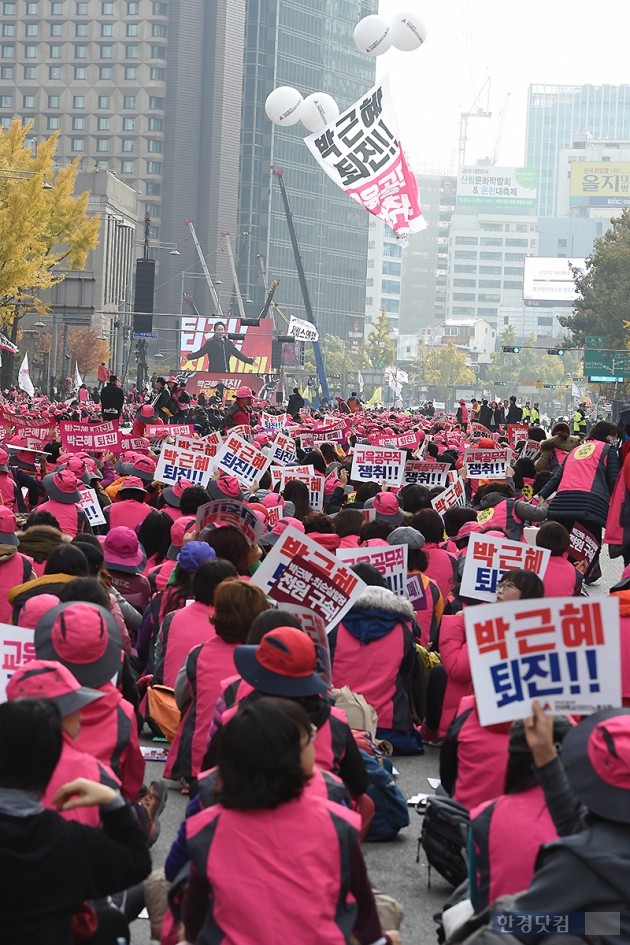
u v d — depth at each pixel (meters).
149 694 8.98
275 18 196.25
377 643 8.98
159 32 183.75
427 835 6.75
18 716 4.05
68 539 10.52
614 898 3.94
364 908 4.16
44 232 71.31
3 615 9.40
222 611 7.30
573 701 4.61
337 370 195.25
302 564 8.18
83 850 4.10
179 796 8.12
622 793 3.99
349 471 20.16
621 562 22.72
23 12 185.00
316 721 5.64
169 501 14.65
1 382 78.31
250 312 191.75
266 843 3.99
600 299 114.19
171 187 185.25
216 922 3.99
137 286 68.19
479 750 6.38
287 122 37.12
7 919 4.02
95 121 185.50
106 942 4.74
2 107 186.50
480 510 15.39
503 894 4.74
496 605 4.61
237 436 16.66
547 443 19.84
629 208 119.88
